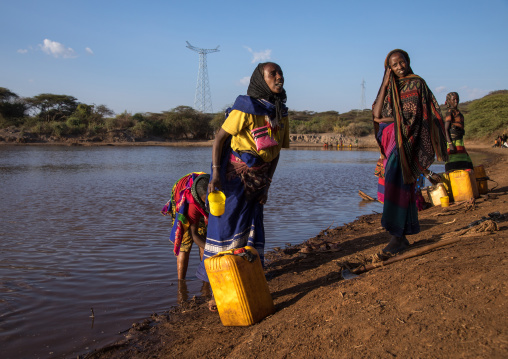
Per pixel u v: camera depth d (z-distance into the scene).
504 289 2.65
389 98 4.24
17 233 7.85
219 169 3.92
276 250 6.51
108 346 3.58
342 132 82.38
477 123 53.09
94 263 6.01
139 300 4.69
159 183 16.88
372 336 2.60
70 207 10.88
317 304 3.40
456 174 7.77
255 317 3.62
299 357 2.69
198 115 88.94
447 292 2.83
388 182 4.36
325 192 14.05
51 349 3.61
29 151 45.97
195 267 5.83
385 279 3.36
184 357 3.29
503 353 2.08
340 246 6.20
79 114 86.31
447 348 2.26
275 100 3.80
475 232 4.40
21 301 4.62
